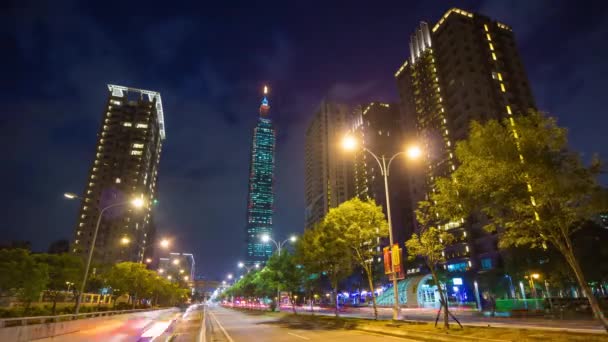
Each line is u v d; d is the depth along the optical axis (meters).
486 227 14.70
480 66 99.50
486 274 71.00
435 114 106.06
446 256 86.69
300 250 34.03
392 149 151.62
